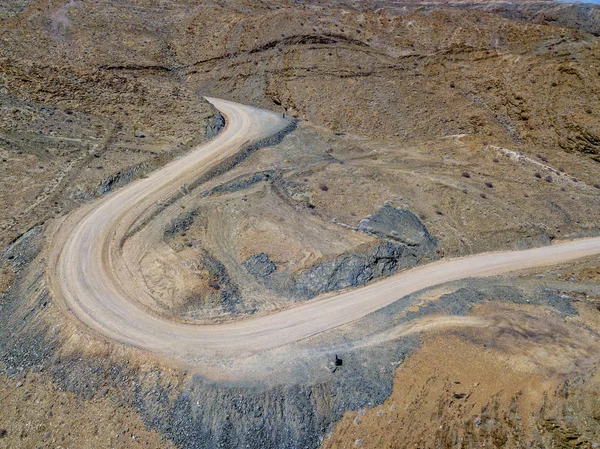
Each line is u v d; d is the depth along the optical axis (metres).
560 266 31.03
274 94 51.16
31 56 47.59
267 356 22.88
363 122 47.88
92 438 20.69
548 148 45.72
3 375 23.33
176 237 30.05
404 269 29.97
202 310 25.39
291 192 35.09
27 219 31.22
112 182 35.09
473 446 18.58
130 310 25.25
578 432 17.67
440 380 20.77
